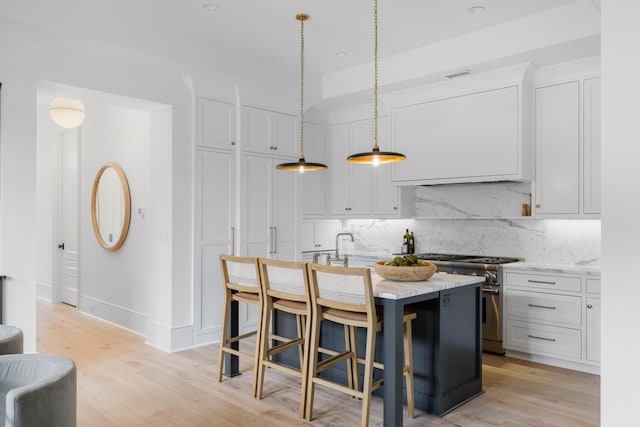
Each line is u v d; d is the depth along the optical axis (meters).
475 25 3.83
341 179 5.74
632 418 1.53
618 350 1.56
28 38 3.41
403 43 4.22
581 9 3.39
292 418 2.87
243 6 3.46
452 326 3.02
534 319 3.96
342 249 6.23
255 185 4.86
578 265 4.20
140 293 4.91
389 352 2.58
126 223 5.09
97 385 3.40
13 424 1.72
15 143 3.37
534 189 4.22
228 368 3.59
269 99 4.94
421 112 4.83
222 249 4.59
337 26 3.83
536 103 4.21
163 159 4.34
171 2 3.40
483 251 4.87
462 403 3.09
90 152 5.91
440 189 5.21
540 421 2.82
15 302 3.39
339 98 5.13
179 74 4.25
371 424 2.79
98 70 3.78
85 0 3.38
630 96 1.54
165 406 3.04
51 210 6.70
